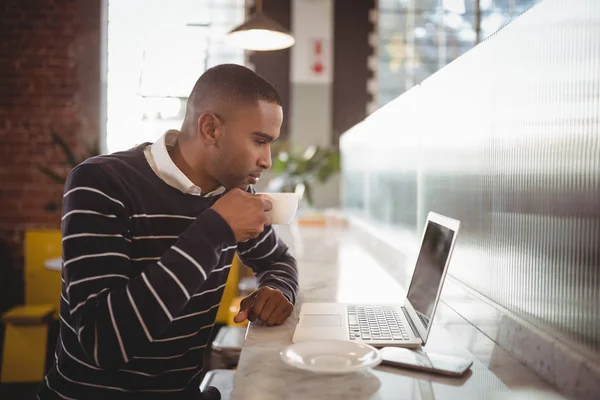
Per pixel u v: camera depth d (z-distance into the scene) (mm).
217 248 912
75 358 1024
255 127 1024
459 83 1252
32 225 4500
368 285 1571
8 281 4430
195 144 1076
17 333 3312
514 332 909
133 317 838
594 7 700
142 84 5227
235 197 949
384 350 928
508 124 980
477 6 2150
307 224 3637
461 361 883
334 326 1072
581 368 707
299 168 4461
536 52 868
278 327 1103
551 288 826
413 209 1735
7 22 4477
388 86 5945
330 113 5660
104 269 904
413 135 1732
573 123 761
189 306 1077
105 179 985
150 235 1038
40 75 4527
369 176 2775
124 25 4977
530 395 763
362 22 5648
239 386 787
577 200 754
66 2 4535
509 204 976
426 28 5922
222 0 5520
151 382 1055
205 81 1055
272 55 5617
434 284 972
